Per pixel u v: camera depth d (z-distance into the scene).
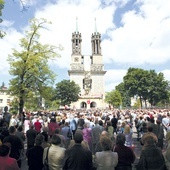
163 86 91.50
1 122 13.79
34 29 24.64
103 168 5.66
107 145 5.82
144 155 5.70
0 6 13.64
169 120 17.89
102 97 119.94
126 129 10.42
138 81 92.06
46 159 6.06
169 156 5.89
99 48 132.00
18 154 7.56
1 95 90.31
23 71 23.81
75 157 5.64
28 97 24.50
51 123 13.05
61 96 96.00
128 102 133.12
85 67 131.12
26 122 18.22
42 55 24.16
